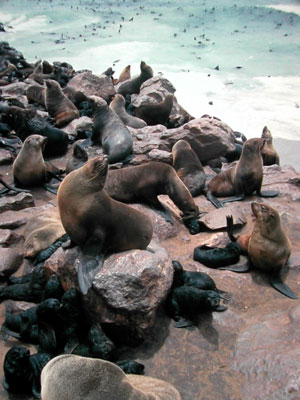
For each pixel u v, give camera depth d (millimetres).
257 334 3389
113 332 3324
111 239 3379
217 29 16469
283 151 7941
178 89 10977
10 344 3387
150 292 3275
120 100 8711
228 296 3857
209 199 5770
